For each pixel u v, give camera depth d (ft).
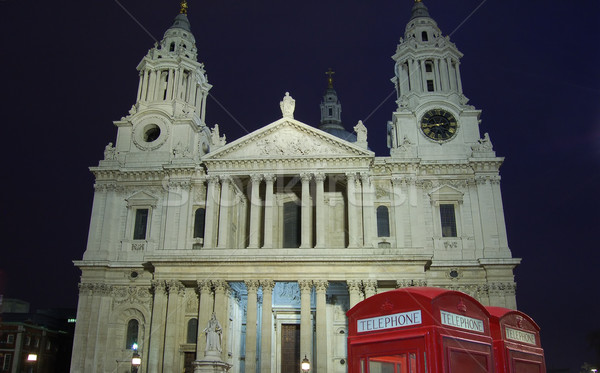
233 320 200.85
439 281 201.57
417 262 185.88
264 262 188.75
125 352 201.16
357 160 208.03
